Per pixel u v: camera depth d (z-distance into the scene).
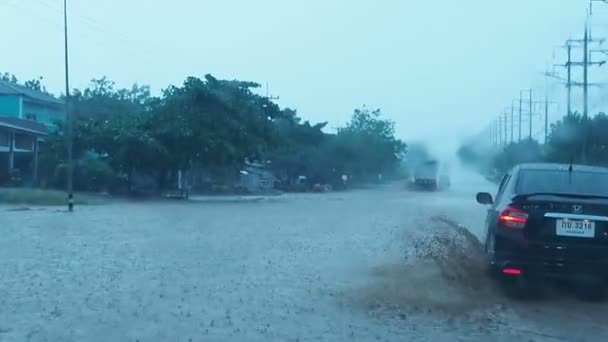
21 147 56.12
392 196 60.59
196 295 11.48
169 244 19.23
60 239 20.58
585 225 10.07
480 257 12.76
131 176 53.78
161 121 52.50
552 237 10.11
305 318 9.76
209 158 53.25
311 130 86.06
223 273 13.84
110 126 51.66
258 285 12.43
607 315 9.93
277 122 80.81
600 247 10.00
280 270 14.22
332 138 89.81
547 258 10.09
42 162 51.50
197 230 23.92
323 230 24.02
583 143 44.38
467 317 9.78
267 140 56.50
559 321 9.56
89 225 25.94
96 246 18.69
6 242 19.69
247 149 54.84
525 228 10.18
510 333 8.92
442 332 8.98
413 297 10.96
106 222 27.50
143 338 8.64
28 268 14.48
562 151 45.56
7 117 56.78
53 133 52.16
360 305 10.59
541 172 11.49
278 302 10.88
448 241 14.88
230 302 10.90
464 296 11.02
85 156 54.06
